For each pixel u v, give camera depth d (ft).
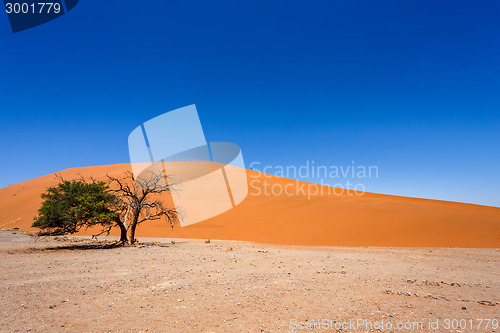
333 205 126.62
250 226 108.88
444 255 55.72
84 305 20.76
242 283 28.58
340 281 30.27
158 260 44.37
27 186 213.25
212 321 17.83
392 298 23.85
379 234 85.66
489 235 77.97
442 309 20.92
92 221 63.82
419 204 118.21
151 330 16.21
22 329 15.96
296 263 42.86
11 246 66.74
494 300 23.75
